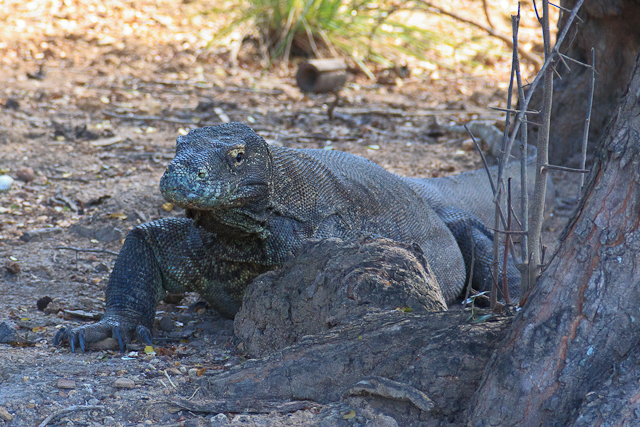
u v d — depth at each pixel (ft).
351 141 64.44
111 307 27.50
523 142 21.48
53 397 20.81
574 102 55.11
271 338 24.63
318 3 98.53
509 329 17.67
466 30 111.55
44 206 45.96
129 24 103.71
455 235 38.14
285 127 68.23
